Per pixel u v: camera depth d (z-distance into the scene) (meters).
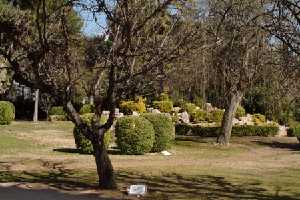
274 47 13.13
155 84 11.38
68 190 10.97
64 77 10.80
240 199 10.95
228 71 20.72
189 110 35.00
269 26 10.12
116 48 10.20
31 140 22.52
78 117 11.02
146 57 10.30
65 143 21.80
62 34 10.62
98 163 11.24
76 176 13.24
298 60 10.42
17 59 10.90
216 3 12.91
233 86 22.27
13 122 34.91
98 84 11.28
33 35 10.91
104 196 10.43
